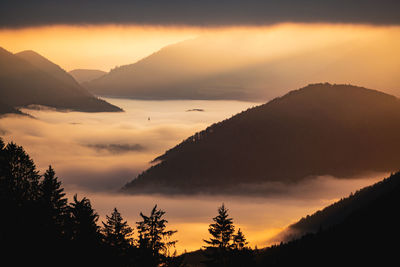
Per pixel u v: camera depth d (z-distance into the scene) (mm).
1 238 46469
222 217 56844
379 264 107000
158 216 49281
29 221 48531
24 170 57125
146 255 47406
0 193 52750
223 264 55375
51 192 53750
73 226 50062
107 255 48500
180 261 48562
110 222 51750
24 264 44781
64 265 46094
